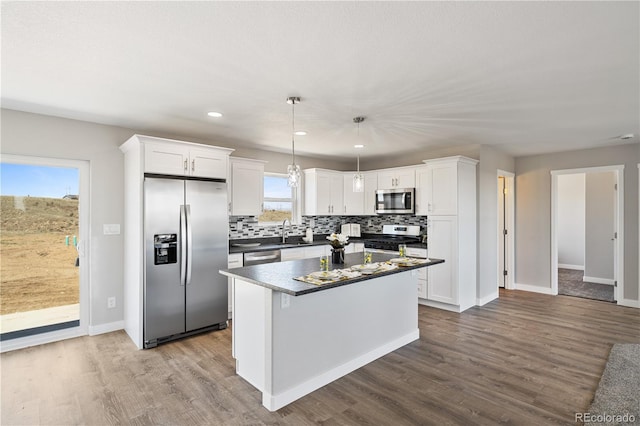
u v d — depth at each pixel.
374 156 5.91
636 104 3.09
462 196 4.65
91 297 3.70
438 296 4.76
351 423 2.20
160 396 2.51
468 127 3.91
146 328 3.40
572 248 8.16
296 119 3.58
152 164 3.48
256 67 2.33
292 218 5.83
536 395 2.51
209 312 3.86
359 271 2.80
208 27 1.83
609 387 2.60
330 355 2.79
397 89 2.73
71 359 3.12
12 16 1.71
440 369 2.95
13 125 3.26
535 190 5.70
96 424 2.19
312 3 1.62
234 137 4.42
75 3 1.61
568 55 2.15
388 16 1.73
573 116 3.46
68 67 2.33
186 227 3.62
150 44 2.02
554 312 4.58
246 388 2.63
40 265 3.58
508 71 2.40
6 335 3.40
